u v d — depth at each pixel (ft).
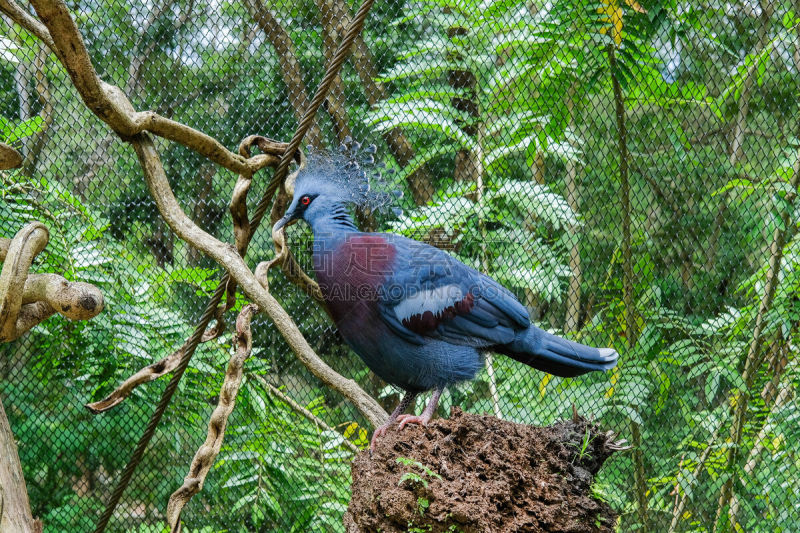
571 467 9.82
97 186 15.70
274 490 14.83
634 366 14.43
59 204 15.20
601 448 10.09
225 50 15.15
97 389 14.94
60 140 15.34
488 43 15.06
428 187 16.29
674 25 14.21
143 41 15.11
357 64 15.44
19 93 15.11
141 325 14.83
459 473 9.28
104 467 15.80
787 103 14.61
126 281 15.17
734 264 14.98
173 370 12.36
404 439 9.83
